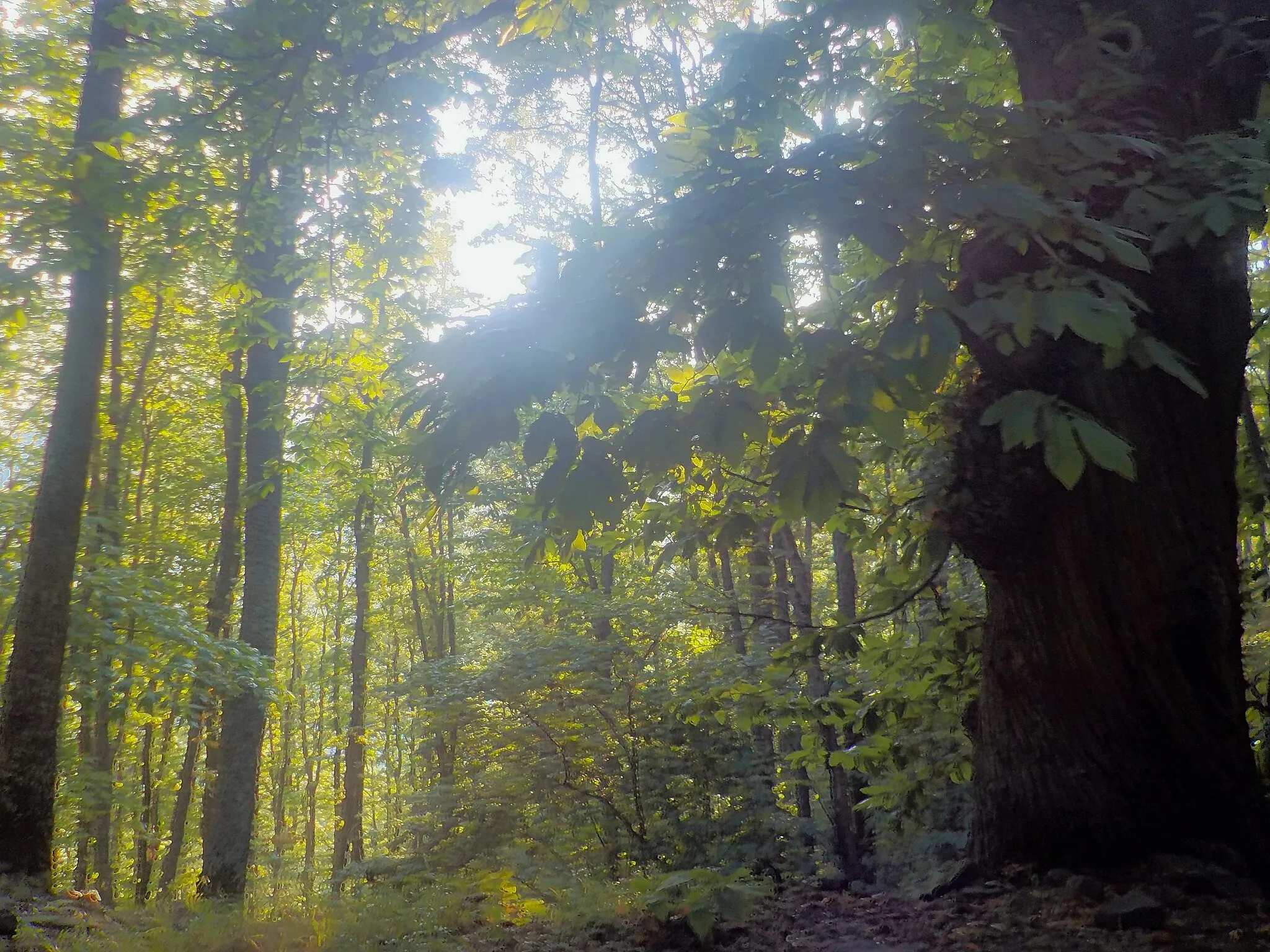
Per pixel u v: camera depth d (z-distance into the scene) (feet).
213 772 49.78
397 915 15.84
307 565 87.66
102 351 24.94
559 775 33.45
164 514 56.70
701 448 8.73
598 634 38.96
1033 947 11.50
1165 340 13.70
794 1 13.94
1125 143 10.86
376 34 20.15
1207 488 13.74
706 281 9.43
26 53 28.53
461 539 57.67
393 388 37.19
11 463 44.80
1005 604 14.80
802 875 24.72
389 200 29.01
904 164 9.86
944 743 20.97
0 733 22.15
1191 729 13.38
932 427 16.11
